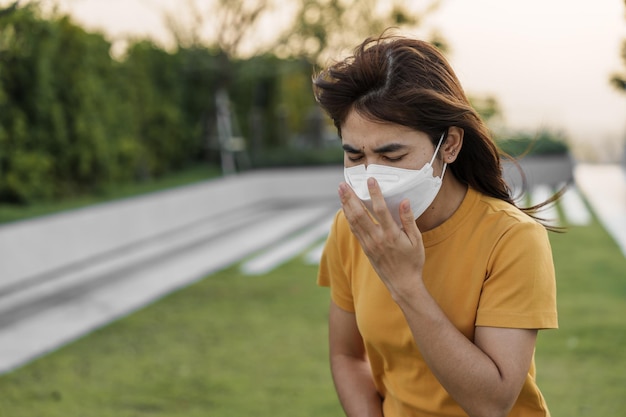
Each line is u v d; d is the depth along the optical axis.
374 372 1.63
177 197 10.44
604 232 9.62
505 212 1.42
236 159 15.15
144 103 12.38
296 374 4.46
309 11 13.97
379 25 14.09
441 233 1.44
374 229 1.31
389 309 1.48
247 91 16.05
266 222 11.54
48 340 5.30
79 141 9.84
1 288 6.66
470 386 1.30
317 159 15.43
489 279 1.38
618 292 6.29
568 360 4.56
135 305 6.31
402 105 1.29
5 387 4.31
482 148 1.44
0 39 7.11
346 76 1.33
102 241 8.41
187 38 13.72
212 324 5.66
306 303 6.27
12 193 8.88
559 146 15.68
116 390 4.24
